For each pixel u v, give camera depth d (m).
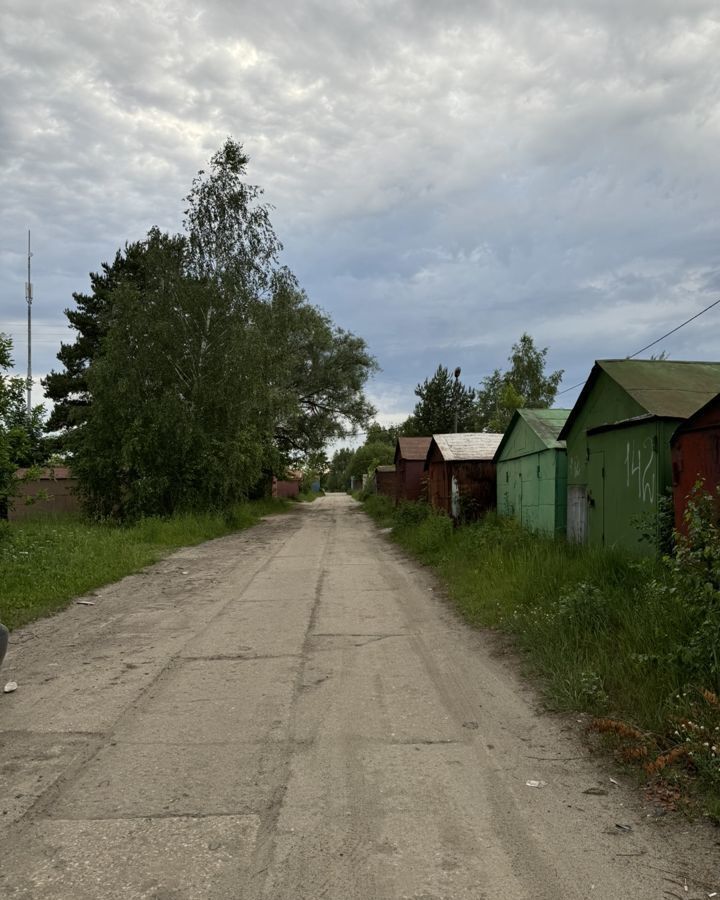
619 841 2.98
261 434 27.53
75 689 5.29
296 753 3.97
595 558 7.79
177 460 22.05
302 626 7.48
